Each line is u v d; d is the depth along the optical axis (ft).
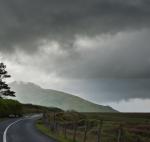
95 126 188.96
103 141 115.55
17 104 333.21
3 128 150.41
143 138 140.36
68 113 295.28
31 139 98.53
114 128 158.71
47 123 186.39
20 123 203.10
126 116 423.64
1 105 293.02
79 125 197.36
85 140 101.86
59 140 98.17
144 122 265.13
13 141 90.99
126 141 126.62
